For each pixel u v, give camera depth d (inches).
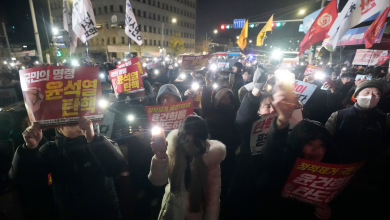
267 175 69.6
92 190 72.7
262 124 83.6
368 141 92.7
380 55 263.4
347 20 152.3
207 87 156.9
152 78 346.6
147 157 112.0
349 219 86.4
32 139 62.9
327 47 313.7
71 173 70.8
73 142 70.3
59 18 1919.3
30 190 77.5
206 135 69.8
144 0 1904.5
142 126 118.0
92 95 66.2
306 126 62.9
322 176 56.9
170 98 120.3
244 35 471.8
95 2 1792.6
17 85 183.5
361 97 89.4
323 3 354.6
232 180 94.7
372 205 92.2
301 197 62.0
